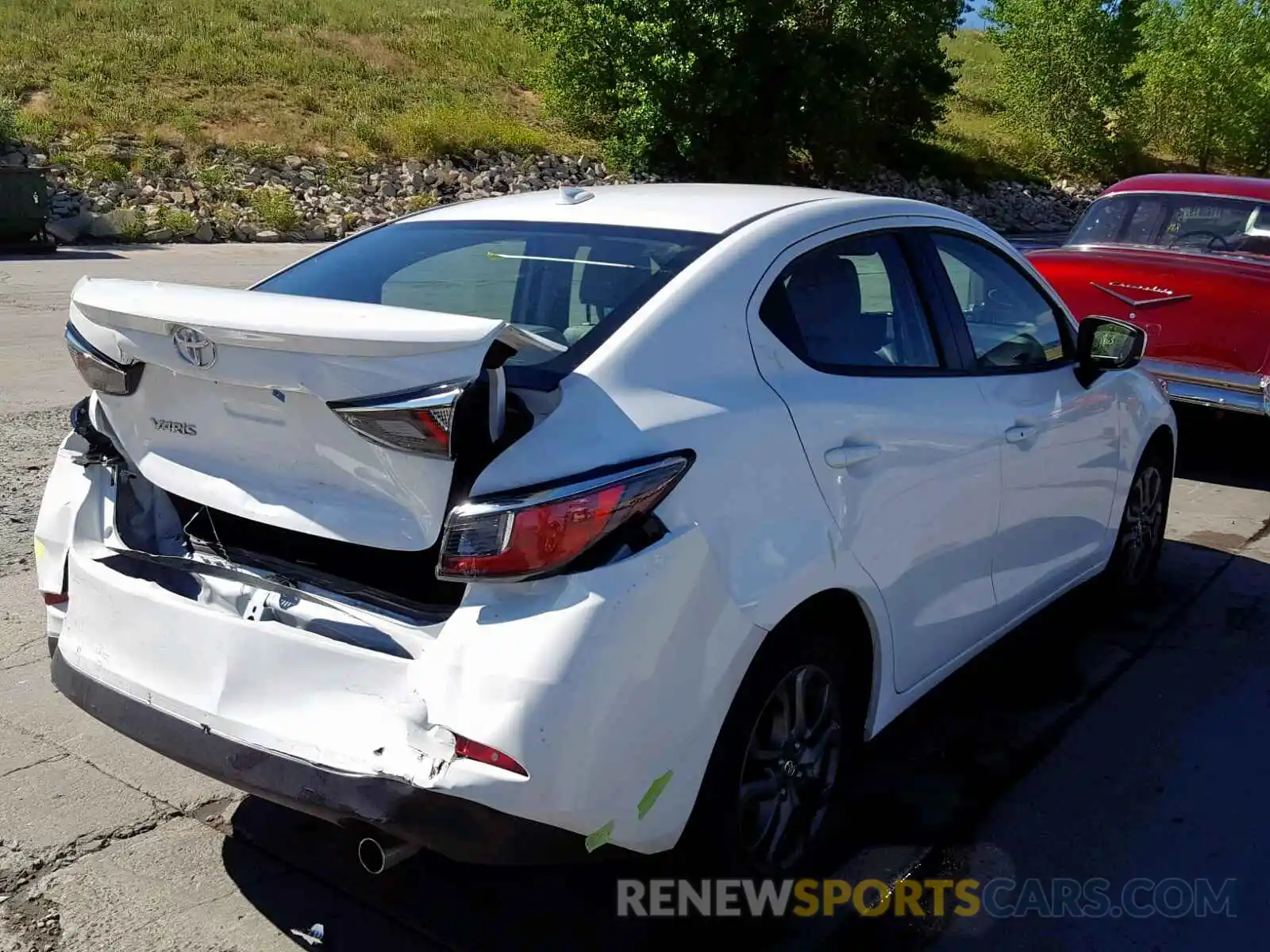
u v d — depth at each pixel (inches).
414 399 92.7
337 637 102.7
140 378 109.7
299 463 102.7
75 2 1259.2
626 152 1200.8
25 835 128.9
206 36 1247.5
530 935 116.3
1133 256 296.0
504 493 95.8
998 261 165.6
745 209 134.2
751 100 1182.3
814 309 127.6
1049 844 136.3
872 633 127.0
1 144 883.4
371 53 1350.9
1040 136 1697.8
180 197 871.1
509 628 95.1
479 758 94.1
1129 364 169.8
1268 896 128.1
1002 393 151.6
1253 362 272.4
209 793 139.5
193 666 108.8
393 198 980.6
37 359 373.4
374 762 97.6
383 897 121.5
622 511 97.9
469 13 1595.7
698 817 108.6
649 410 105.3
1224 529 258.5
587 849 97.7
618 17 1159.0
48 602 126.6
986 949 117.9
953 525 138.8
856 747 131.5
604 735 95.6
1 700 158.2
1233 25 1768.0
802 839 123.5
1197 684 179.8
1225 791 148.9
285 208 871.1
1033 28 1657.2
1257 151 1808.6
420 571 104.6
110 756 146.4
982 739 160.9
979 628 151.5
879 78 1334.9
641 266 121.0
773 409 114.7
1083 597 200.1
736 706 109.2
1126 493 193.2
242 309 99.8
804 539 113.3
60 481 126.3
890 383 132.0
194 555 116.4
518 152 1159.0
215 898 120.0
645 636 97.8
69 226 767.7
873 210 143.3
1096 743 160.6
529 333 114.9
